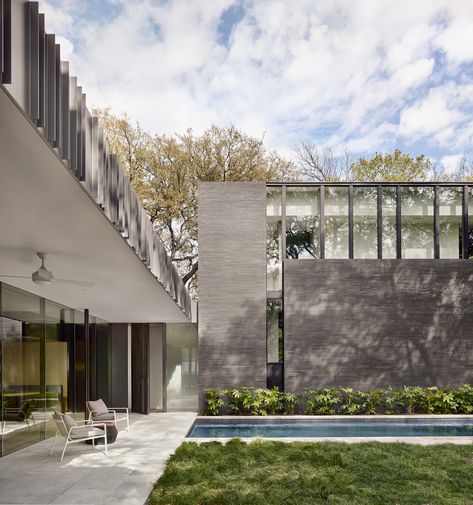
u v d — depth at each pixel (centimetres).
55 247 641
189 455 872
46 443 1027
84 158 406
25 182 410
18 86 279
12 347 936
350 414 1452
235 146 2392
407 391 1441
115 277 854
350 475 732
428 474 739
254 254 1540
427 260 1534
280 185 1580
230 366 1505
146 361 1585
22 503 612
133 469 782
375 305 1514
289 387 1488
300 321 1505
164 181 2373
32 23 298
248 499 616
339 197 1591
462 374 1505
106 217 506
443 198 1606
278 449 921
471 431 1254
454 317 1520
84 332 1383
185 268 2531
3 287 902
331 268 1522
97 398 1530
